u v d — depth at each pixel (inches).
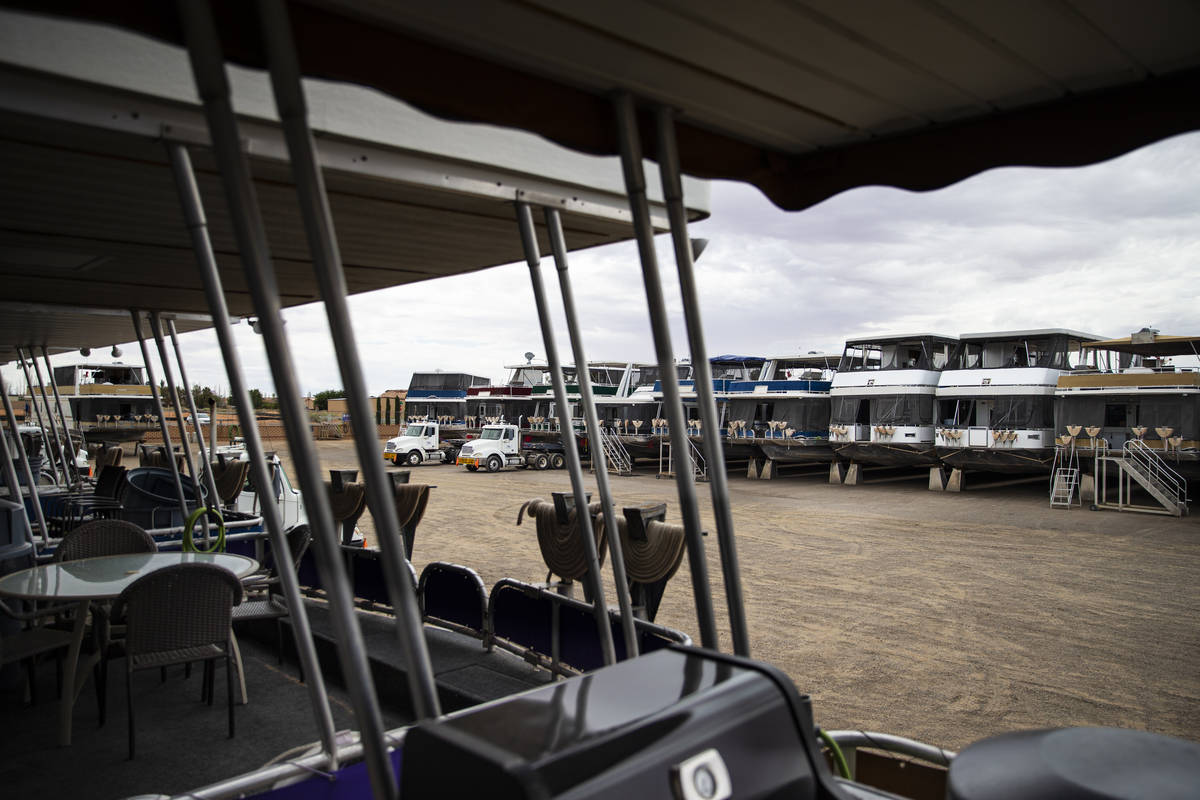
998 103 76.3
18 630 179.2
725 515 76.2
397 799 57.9
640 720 48.2
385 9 58.4
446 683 135.9
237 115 79.6
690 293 77.7
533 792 39.9
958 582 379.6
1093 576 394.9
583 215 114.8
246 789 78.5
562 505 152.6
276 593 184.4
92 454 688.4
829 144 88.4
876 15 58.7
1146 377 679.1
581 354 107.6
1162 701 218.1
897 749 90.8
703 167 84.0
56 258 157.3
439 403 1423.5
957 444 797.2
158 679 164.2
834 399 906.1
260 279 54.2
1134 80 70.5
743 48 64.7
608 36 62.6
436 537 514.9
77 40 73.1
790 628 294.0
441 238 140.7
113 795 111.0
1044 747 49.1
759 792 49.8
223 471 293.4
